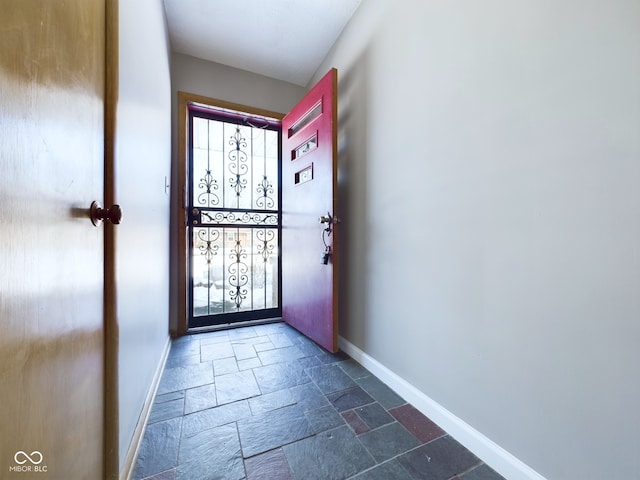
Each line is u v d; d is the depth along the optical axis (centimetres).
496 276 98
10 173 37
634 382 68
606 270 72
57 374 51
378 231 161
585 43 75
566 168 80
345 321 194
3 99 36
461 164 111
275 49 219
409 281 138
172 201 216
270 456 100
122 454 86
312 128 202
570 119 79
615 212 70
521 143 91
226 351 191
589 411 75
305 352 191
